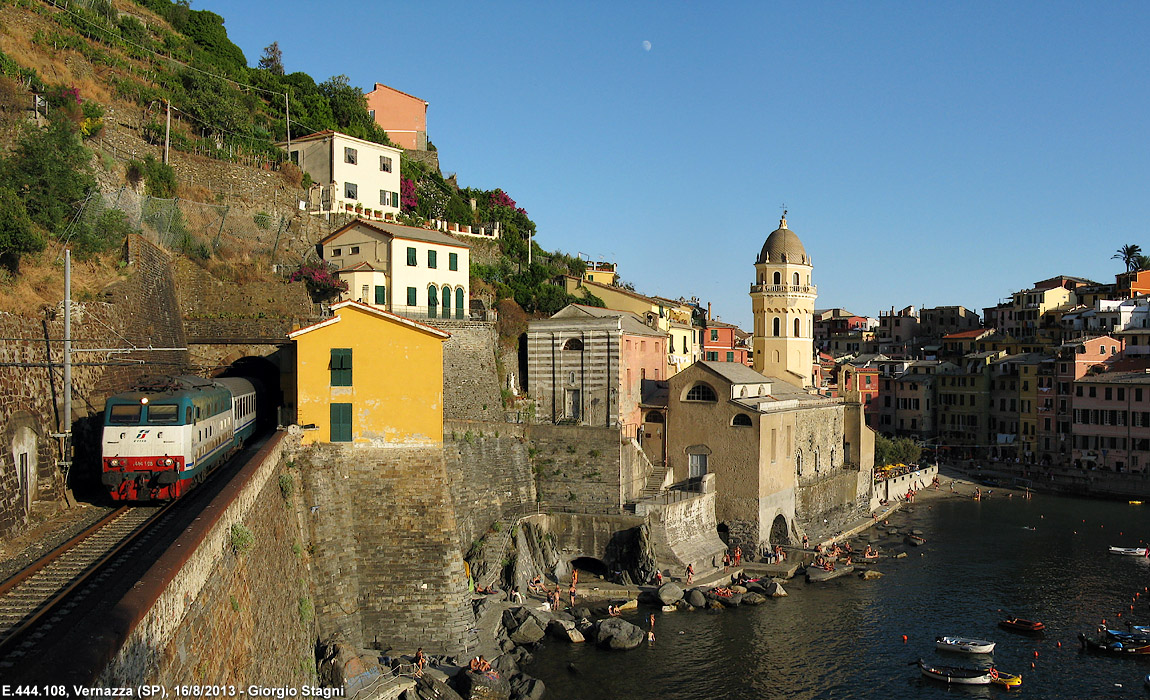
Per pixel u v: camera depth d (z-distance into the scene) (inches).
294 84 4699.8
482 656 2224.4
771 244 4503.0
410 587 2208.4
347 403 2268.7
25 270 1984.5
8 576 1123.9
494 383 3467.0
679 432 3639.3
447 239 3740.2
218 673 1009.5
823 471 4224.9
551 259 5206.7
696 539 3346.5
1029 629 2736.2
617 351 3521.2
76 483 1747.0
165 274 2650.1
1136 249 7549.2
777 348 4463.6
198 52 4441.4
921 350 7598.4
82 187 2391.7
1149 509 4658.0
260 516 1498.5
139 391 1679.4
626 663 2407.7
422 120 5506.9
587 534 3171.8
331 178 3981.3
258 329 2805.1
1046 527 4232.3
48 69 3201.3
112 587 1048.2
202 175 3501.5
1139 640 2586.1
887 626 2773.1
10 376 1515.7
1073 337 6245.1
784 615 2859.3
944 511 4675.2
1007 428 6117.1
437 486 2278.5
